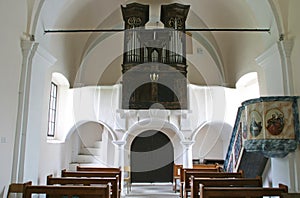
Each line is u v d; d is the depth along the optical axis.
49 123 8.86
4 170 4.87
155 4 10.21
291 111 5.08
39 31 5.98
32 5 5.70
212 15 9.86
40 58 5.98
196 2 9.78
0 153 4.73
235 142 7.54
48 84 7.88
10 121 5.07
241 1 7.75
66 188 4.34
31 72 5.58
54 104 9.39
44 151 7.66
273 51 5.86
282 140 4.97
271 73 6.12
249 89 9.98
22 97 5.42
